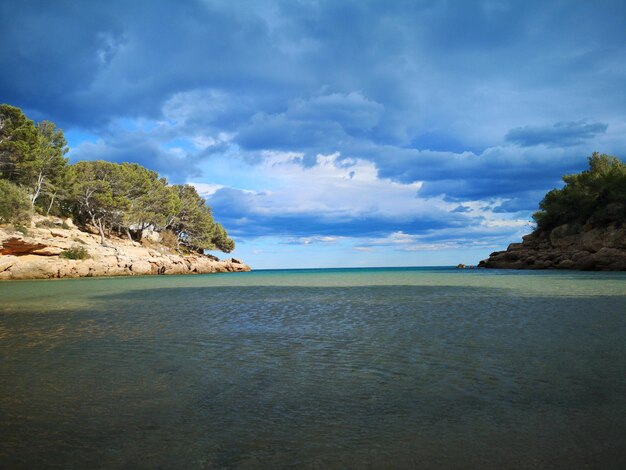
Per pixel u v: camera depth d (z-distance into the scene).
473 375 7.87
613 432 5.14
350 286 39.12
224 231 116.06
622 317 15.30
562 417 5.67
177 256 81.81
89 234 72.12
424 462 4.45
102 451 4.79
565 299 22.38
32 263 52.75
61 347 10.83
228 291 32.97
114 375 8.08
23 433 5.30
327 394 6.83
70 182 69.81
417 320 15.59
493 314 16.92
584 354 9.46
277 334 12.80
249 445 4.92
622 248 64.69
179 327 14.28
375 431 5.30
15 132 55.16
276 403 6.41
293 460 4.53
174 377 7.91
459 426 5.42
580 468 4.26
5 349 10.57
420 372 8.15
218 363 9.05
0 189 53.16
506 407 6.11
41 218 63.53
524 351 9.88
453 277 54.41
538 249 81.56
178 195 100.31
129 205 76.25
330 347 10.70
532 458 4.50
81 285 40.62
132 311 19.27
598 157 83.25
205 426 5.52
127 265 65.38
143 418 5.81
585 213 73.38
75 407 6.27
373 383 7.44
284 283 46.22
